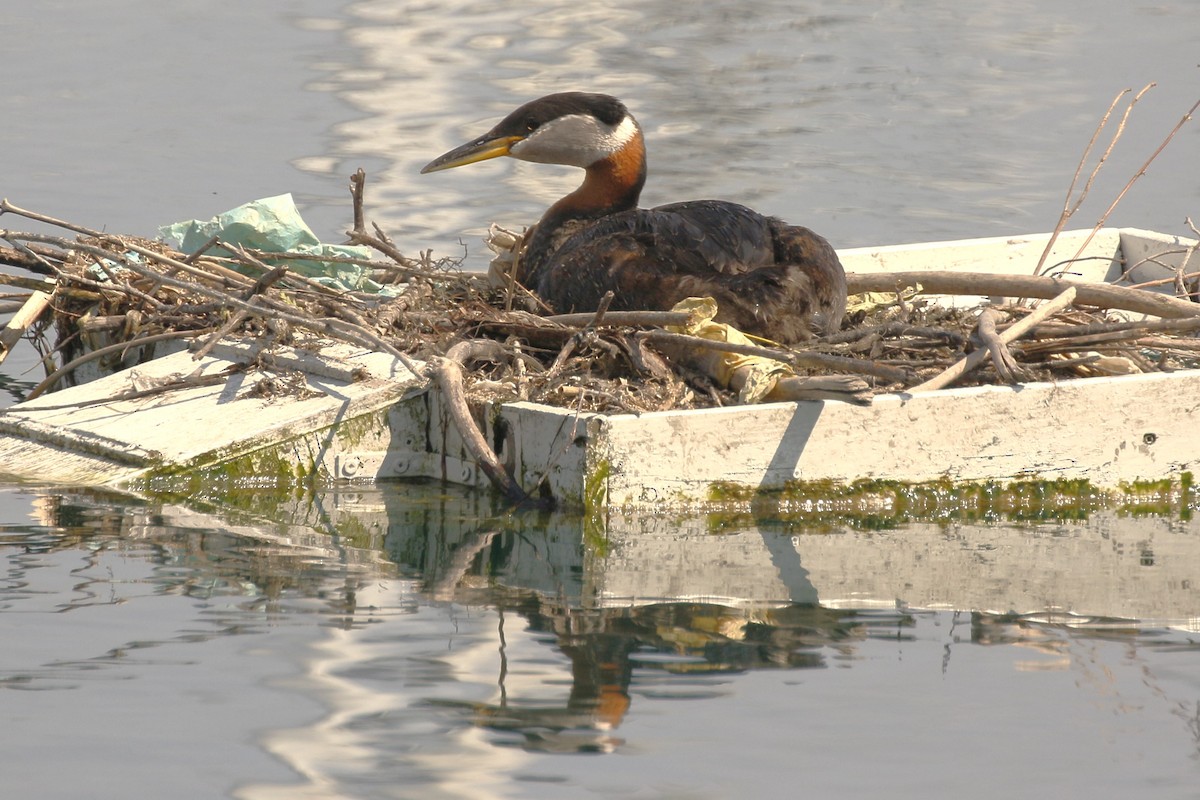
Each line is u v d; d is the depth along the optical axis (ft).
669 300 41.52
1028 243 57.11
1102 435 39.88
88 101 97.25
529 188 80.84
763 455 37.70
